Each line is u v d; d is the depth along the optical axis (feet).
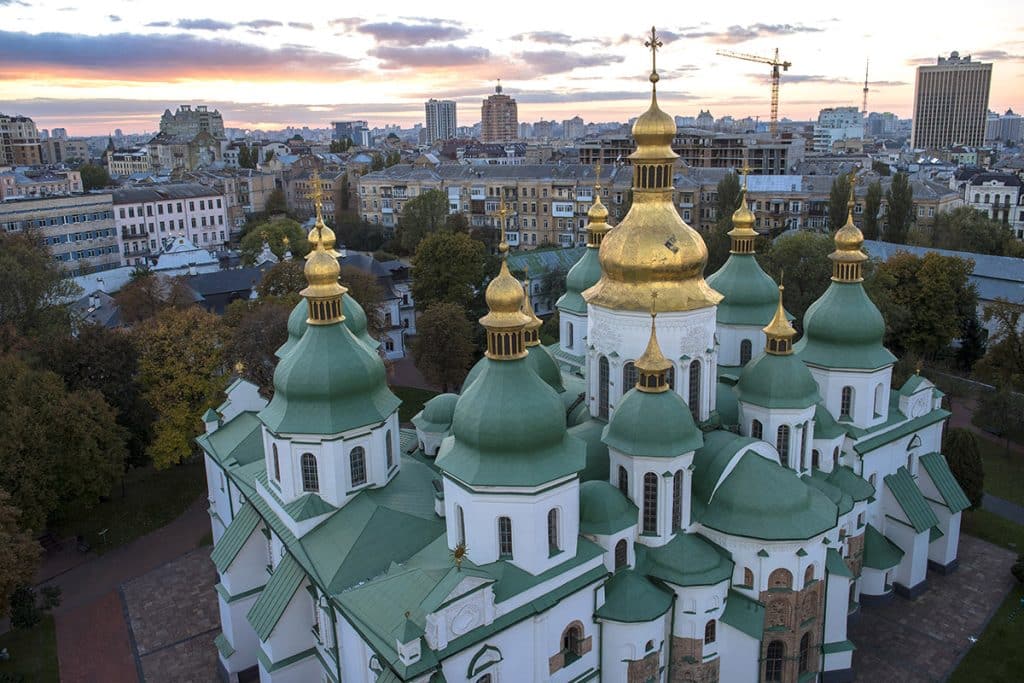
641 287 160.86
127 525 249.14
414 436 226.38
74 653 189.37
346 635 147.74
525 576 138.82
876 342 200.34
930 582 211.82
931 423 215.51
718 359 213.05
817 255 346.74
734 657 155.94
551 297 471.21
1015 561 220.02
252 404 229.86
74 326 334.65
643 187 160.66
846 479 189.16
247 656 180.45
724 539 155.74
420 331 327.88
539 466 136.98
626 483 155.43
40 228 534.78
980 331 366.43
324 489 165.58
